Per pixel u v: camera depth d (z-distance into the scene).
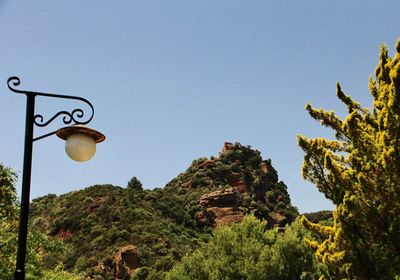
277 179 182.62
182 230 133.00
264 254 34.78
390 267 10.91
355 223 11.27
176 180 175.50
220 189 156.88
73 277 21.98
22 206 6.85
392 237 10.98
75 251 112.19
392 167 10.54
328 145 14.48
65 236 120.25
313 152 12.75
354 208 11.11
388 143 10.60
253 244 36.66
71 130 7.35
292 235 34.81
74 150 7.29
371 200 11.65
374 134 12.02
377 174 11.26
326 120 14.22
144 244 111.88
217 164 173.25
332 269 12.10
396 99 10.40
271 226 157.00
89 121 7.51
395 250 11.12
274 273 34.03
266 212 158.25
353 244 11.27
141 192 144.50
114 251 108.56
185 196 156.25
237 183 169.12
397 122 10.43
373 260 11.13
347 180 11.80
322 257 12.34
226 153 179.25
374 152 11.51
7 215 15.62
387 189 11.05
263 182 174.38
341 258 11.70
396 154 10.45
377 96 12.73
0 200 15.20
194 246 122.44
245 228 38.53
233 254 36.91
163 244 113.25
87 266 105.12
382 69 11.84
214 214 146.75
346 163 14.13
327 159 11.91
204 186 162.88
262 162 182.38
